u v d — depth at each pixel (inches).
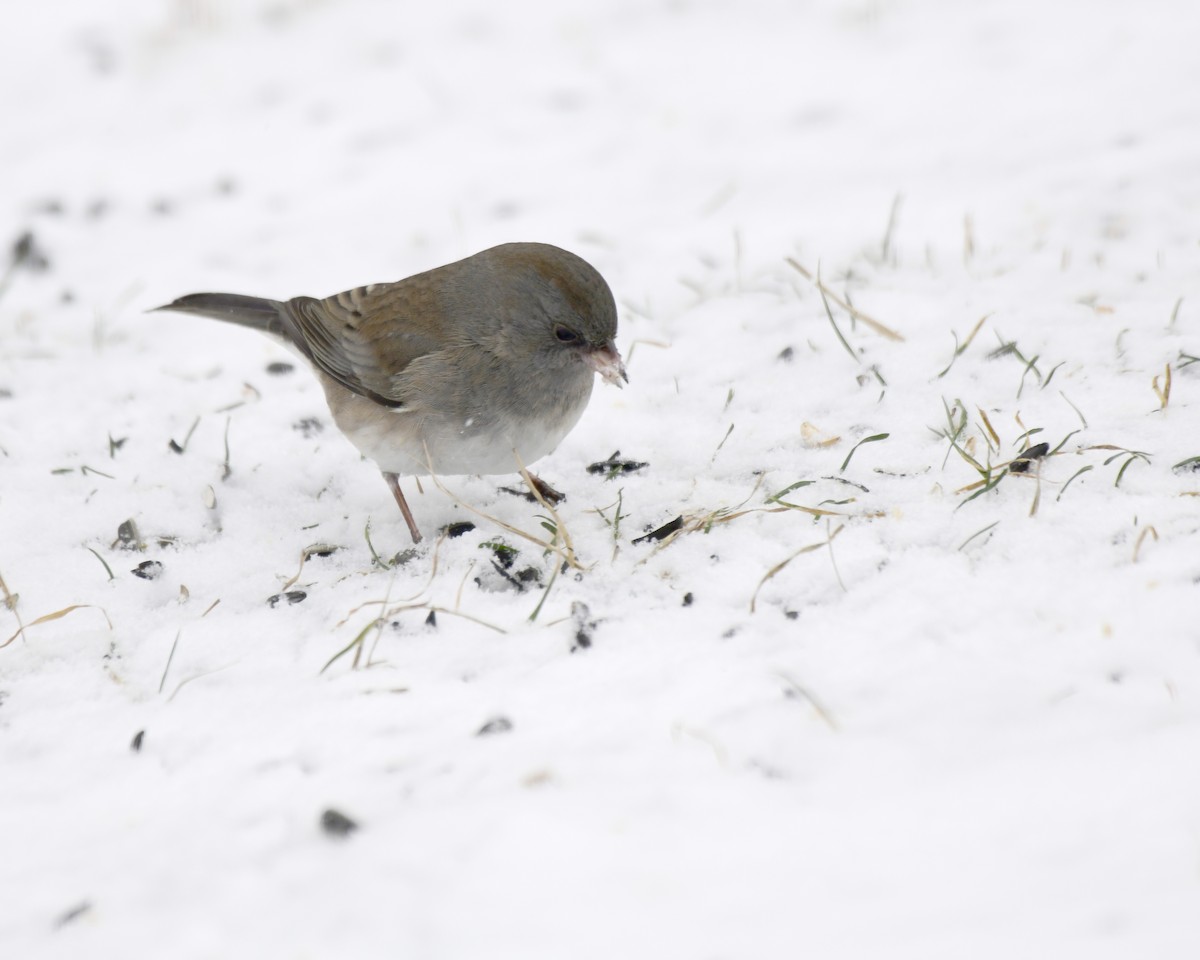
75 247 595.8
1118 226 504.7
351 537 389.4
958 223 528.7
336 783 279.7
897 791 257.4
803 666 298.7
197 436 450.9
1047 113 603.8
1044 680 283.4
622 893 240.1
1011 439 384.8
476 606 340.5
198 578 371.9
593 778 271.4
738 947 224.5
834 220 547.2
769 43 714.2
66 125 692.1
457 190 610.2
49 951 243.8
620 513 380.2
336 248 576.1
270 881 254.8
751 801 259.8
